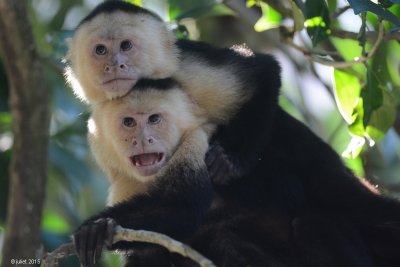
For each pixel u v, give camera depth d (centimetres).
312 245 1078
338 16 1332
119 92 1109
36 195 881
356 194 1166
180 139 1096
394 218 1145
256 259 1109
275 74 1197
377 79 1159
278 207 1146
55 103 1686
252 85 1171
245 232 1136
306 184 1183
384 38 1188
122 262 1122
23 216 874
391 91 1369
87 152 1694
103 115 1112
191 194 1040
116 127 1089
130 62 1130
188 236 1021
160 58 1154
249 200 1138
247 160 1138
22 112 884
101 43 1141
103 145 1124
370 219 1146
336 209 1165
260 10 1530
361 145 1217
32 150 884
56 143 1652
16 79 880
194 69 1156
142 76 1135
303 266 1109
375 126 1230
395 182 1554
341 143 1738
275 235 1140
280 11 1325
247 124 1152
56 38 1534
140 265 1077
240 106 1158
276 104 1188
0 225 1463
